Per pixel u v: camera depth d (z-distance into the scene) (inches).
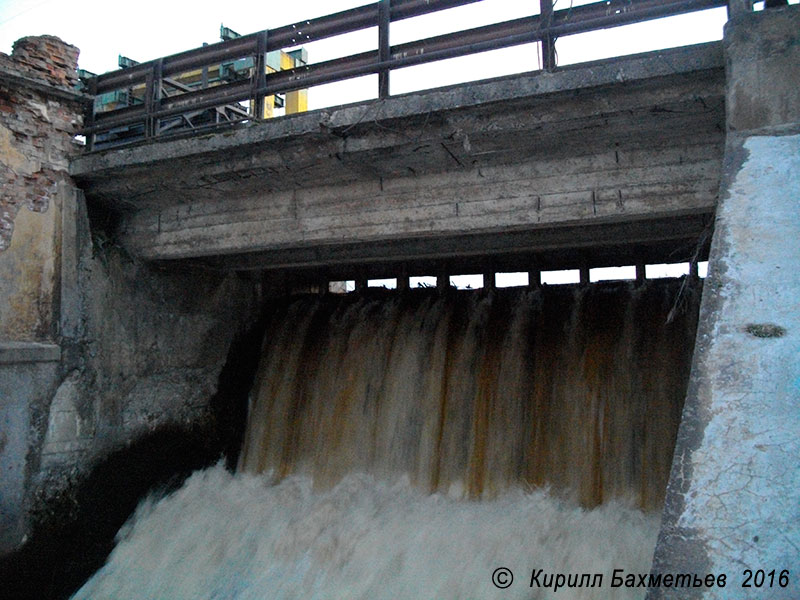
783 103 180.7
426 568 292.0
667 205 235.6
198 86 573.6
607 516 291.0
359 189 301.9
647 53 206.5
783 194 165.0
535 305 378.3
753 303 149.0
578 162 251.8
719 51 196.9
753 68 184.7
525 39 234.2
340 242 319.3
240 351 459.8
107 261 372.8
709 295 155.9
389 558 303.6
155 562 348.5
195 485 410.6
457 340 380.2
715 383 140.6
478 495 331.6
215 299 445.1
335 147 272.2
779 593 104.3
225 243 348.5
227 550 345.7
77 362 350.0
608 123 227.8
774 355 138.4
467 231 279.6
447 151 260.8
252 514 367.9
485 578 276.7
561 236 329.1
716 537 116.4
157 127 340.5
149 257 383.6
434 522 317.1
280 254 418.3
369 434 382.9
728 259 159.3
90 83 370.6
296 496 376.5
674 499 126.9
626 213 242.8
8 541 314.5
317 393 416.8
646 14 215.3
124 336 382.0
